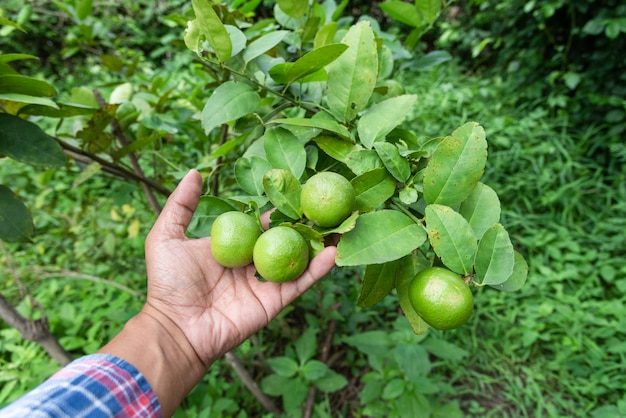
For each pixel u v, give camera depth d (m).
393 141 0.34
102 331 0.73
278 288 0.34
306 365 0.63
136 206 0.95
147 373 0.28
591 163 1.10
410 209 0.32
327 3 0.53
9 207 0.35
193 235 0.34
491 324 0.80
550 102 1.17
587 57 1.21
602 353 0.71
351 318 0.75
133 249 0.88
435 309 0.26
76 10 0.65
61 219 0.99
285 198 0.29
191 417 0.57
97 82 1.56
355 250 0.27
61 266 0.88
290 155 0.32
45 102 0.32
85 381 0.24
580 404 0.67
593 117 1.17
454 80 1.54
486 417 0.67
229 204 0.35
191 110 0.60
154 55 1.65
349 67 0.33
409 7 0.48
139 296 0.74
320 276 0.31
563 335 0.76
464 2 1.64
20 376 0.62
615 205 0.98
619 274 0.85
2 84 0.32
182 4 1.62
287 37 0.43
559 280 0.85
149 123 0.49
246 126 0.44
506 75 1.48
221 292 0.35
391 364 0.65
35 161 0.34
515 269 0.29
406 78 1.61
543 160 1.09
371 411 0.63
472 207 0.30
